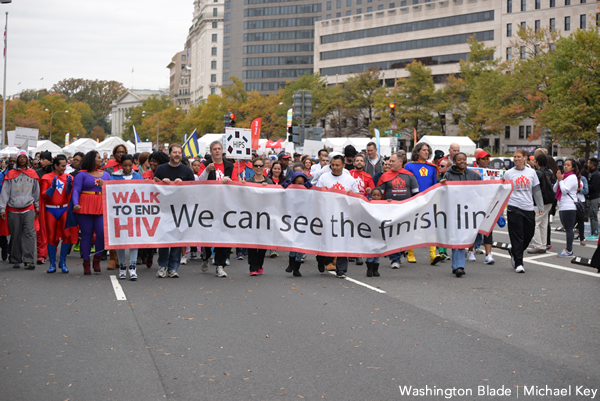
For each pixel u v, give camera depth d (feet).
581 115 141.69
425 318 24.18
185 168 35.04
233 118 91.81
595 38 142.51
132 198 33.88
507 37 272.92
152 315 24.52
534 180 35.96
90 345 20.20
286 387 16.22
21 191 36.50
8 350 19.58
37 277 33.63
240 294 28.96
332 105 266.98
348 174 35.22
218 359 18.70
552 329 22.50
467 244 35.04
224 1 453.99
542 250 44.80
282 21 424.05
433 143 137.80
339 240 34.53
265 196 34.55
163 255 34.19
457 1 291.17
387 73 321.73
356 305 26.58
